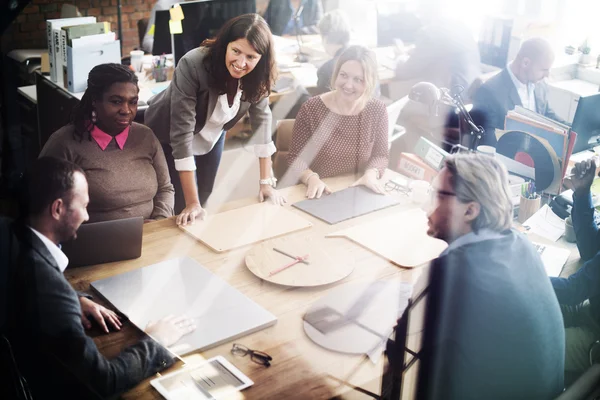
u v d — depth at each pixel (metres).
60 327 1.37
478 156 1.54
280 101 3.15
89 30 2.75
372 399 1.37
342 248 1.82
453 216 1.54
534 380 1.53
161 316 1.47
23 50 3.14
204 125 2.41
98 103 1.94
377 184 2.22
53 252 1.45
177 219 1.91
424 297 1.54
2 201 1.45
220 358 1.37
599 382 1.58
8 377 1.41
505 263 1.49
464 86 3.02
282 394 1.30
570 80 2.97
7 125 2.61
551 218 2.10
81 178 1.52
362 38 3.54
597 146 2.57
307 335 1.47
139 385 1.30
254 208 2.03
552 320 1.54
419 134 2.38
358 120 2.31
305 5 3.68
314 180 2.21
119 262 1.67
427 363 1.47
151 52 3.66
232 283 1.62
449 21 3.07
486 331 1.48
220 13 2.98
